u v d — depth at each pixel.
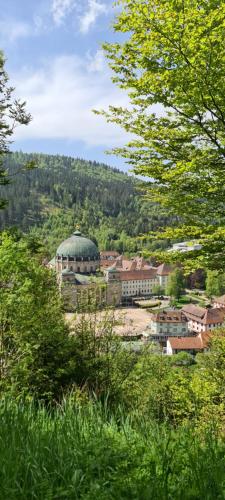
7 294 13.58
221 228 9.77
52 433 3.97
